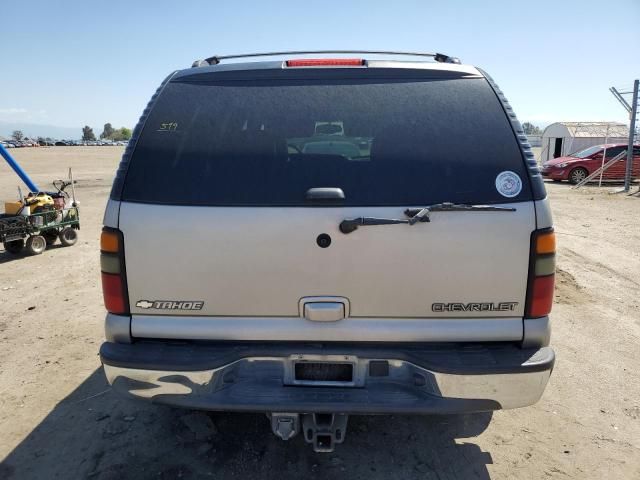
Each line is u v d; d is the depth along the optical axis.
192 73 2.54
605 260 7.11
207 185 2.26
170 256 2.26
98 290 5.68
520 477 2.63
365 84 2.44
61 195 7.83
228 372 2.30
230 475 2.63
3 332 4.48
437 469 2.69
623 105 15.90
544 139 26.83
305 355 2.27
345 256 2.22
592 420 3.18
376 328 2.27
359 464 2.72
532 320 2.29
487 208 2.18
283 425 2.38
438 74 2.46
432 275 2.22
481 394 2.24
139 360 2.26
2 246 8.01
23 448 2.85
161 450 2.83
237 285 2.26
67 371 3.75
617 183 18.81
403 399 2.24
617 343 4.35
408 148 2.28
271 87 2.46
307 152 2.30
